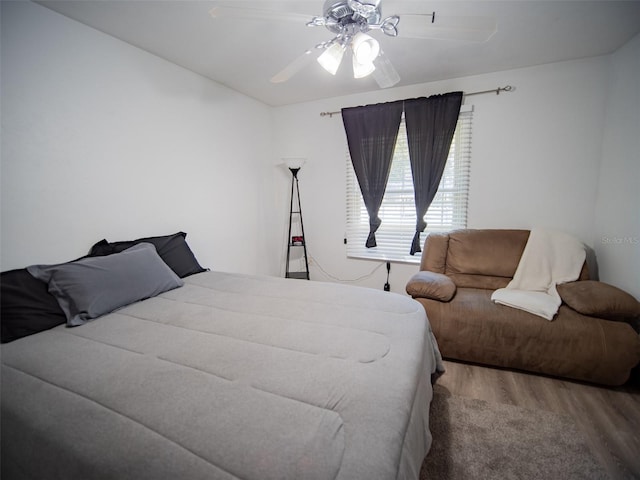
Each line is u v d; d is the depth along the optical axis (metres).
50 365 1.12
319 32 1.91
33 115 1.60
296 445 0.74
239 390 0.95
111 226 2.00
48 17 1.63
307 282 2.14
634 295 2.05
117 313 1.59
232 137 3.02
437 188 2.89
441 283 2.27
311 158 3.52
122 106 2.02
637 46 2.02
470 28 1.36
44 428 0.85
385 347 1.23
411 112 2.87
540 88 2.53
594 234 2.52
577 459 1.35
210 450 0.73
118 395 0.94
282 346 1.23
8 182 1.52
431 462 1.35
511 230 2.63
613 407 1.67
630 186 2.10
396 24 1.34
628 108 2.12
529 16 1.77
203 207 2.72
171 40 2.01
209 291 1.95
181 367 1.09
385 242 3.29
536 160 2.63
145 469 0.70
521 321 1.96
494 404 1.72
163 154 2.33
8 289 1.40
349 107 3.14
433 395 1.82
